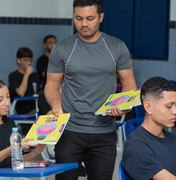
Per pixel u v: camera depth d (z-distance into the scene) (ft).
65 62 11.79
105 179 11.96
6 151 10.34
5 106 11.09
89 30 11.51
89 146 11.87
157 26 25.34
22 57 22.54
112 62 11.78
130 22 26.22
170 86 9.36
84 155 12.12
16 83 22.50
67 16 27.99
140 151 9.18
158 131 9.45
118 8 26.48
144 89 9.48
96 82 11.73
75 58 11.71
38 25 27.40
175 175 9.39
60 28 27.96
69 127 11.81
